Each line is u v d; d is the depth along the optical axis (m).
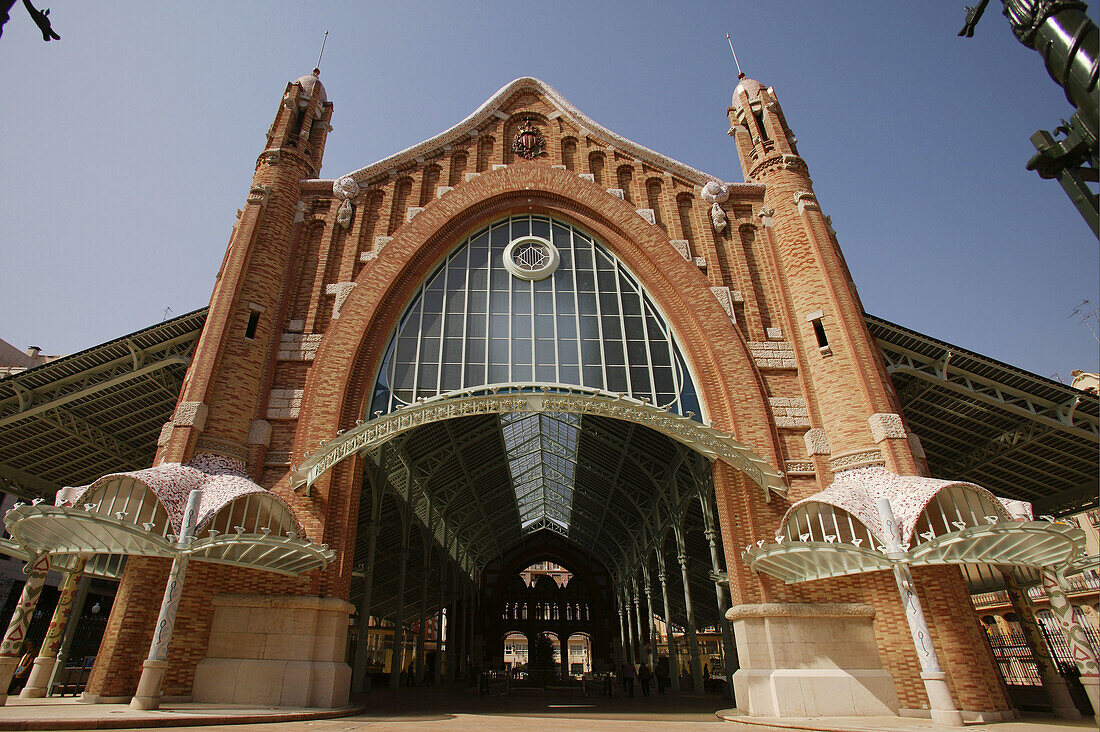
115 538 12.49
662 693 28.98
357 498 16.38
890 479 15.17
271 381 17.75
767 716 13.86
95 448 21.67
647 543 36.41
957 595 14.20
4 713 9.98
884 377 17.70
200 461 15.38
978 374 18.75
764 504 16.31
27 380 18.12
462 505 37.31
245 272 18.31
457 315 19.92
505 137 23.36
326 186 21.17
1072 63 3.08
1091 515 36.34
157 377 19.20
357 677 20.20
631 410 15.64
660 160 22.55
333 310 18.80
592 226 21.42
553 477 43.50
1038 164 3.36
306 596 14.57
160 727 9.61
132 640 13.42
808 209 20.16
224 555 13.62
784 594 15.27
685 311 19.52
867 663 14.48
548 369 18.95
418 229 20.58
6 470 22.58
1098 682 11.48
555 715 15.21
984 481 24.73
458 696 24.59
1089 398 18.09
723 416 17.77
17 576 35.31
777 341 19.06
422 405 15.24
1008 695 13.97
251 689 13.61
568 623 58.88
